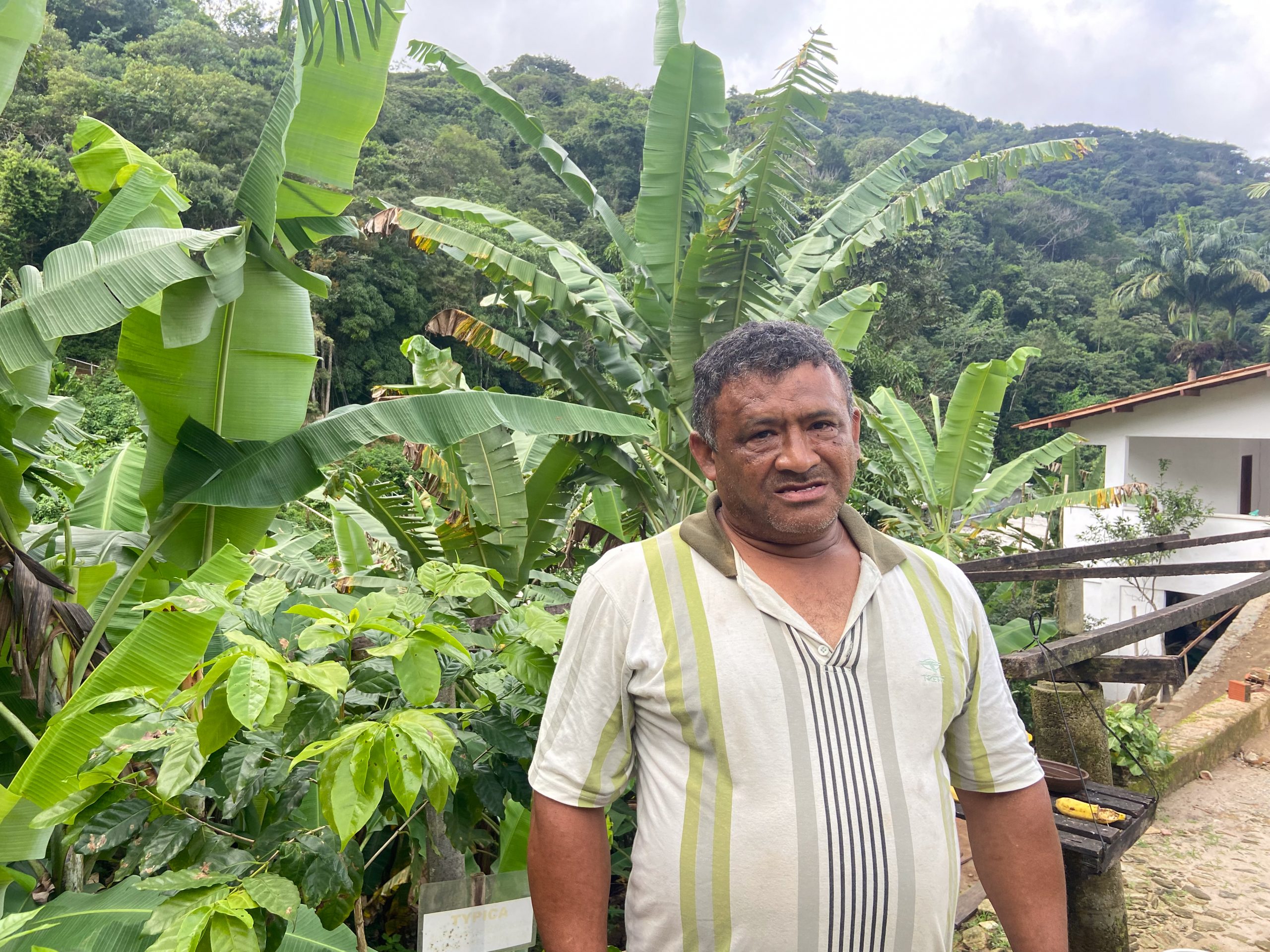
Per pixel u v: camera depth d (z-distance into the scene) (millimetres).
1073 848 2541
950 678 1298
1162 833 5012
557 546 5770
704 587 1285
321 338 33938
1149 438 15453
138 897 1870
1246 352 41312
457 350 40219
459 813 1811
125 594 3105
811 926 1167
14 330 2547
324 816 1385
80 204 31047
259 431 3432
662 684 1237
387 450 20156
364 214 37531
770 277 5309
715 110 5465
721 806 1197
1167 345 47656
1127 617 12375
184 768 1438
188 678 1940
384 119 51312
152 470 3350
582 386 5520
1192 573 3916
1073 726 3119
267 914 1515
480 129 61125
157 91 37219
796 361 1277
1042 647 2590
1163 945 3773
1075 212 65500
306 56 3055
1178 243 39688
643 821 1271
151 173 3715
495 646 1932
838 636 1272
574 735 1306
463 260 5324
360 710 1834
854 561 1359
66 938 1748
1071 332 49688
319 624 1598
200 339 2951
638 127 56094
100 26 53875
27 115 35031
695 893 1191
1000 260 55438
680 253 5770
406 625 1660
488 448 4238
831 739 1208
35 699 2891
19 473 3201
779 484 1263
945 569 1395
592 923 1273
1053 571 3518
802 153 4934
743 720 1204
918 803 1221
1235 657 8953
